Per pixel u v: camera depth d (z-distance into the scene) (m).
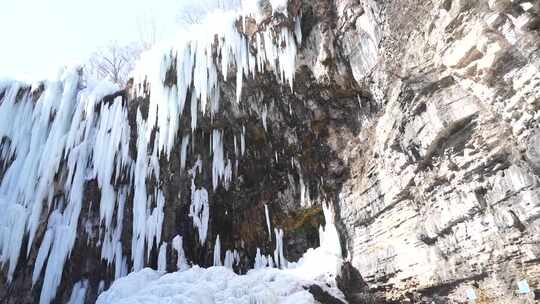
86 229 15.02
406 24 7.91
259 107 12.75
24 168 15.70
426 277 7.91
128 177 15.27
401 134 8.41
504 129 6.02
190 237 13.78
